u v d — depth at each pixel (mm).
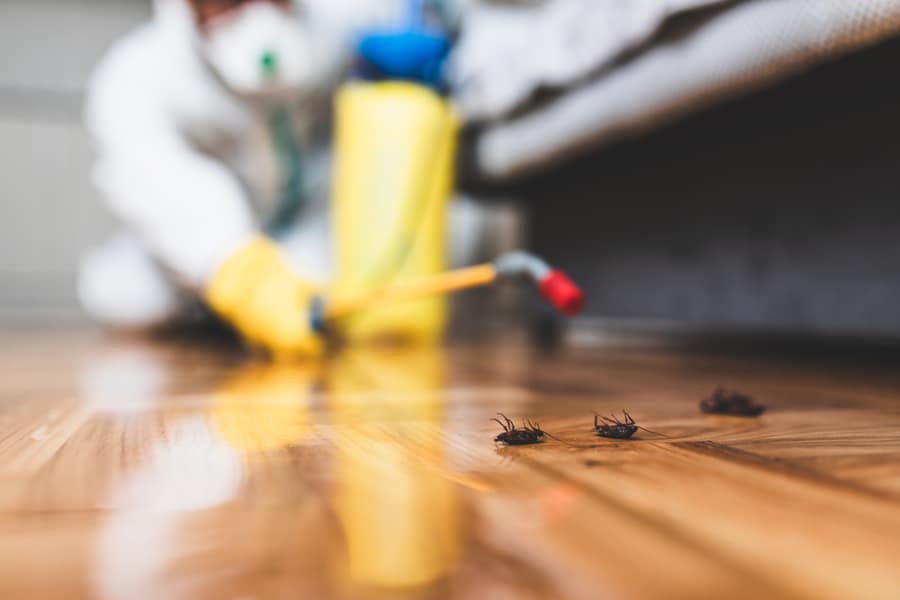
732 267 789
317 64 818
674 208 863
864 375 612
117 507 254
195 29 777
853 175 663
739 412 413
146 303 1016
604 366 678
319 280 968
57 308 1595
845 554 210
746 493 264
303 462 311
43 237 1589
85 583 192
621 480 281
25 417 414
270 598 182
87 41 1590
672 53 630
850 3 481
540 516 243
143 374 623
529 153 872
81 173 1599
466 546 217
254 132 867
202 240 780
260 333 730
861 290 663
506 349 867
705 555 209
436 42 871
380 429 377
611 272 971
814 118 691
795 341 956
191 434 366
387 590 185
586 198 1013
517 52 844
